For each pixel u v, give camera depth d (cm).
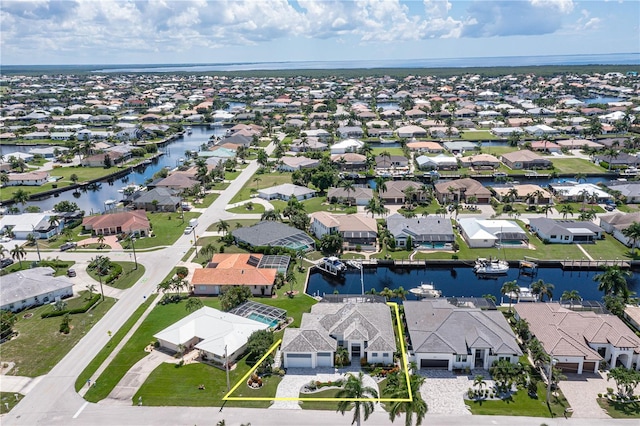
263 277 11969
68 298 11800
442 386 8394
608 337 9019
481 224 15388
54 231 16400
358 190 19388
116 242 15512
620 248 14450
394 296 11725
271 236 14825
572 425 7412
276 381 8569
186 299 11656
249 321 9994
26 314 11044
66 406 7956
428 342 8912
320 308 10456
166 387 8381
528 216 17300
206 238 15650
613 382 8450
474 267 13550
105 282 12556
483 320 9444
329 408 7856
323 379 8612
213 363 9100
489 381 8500
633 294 11325
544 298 11756
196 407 7888
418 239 14688
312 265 13675
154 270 13300
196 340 9731
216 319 9988
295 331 9338
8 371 8906
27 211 18800
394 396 7294
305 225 16250
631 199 18425
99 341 9862
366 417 6900
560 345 8831
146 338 9919
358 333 9150
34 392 8312
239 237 15050
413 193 18638
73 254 14588
